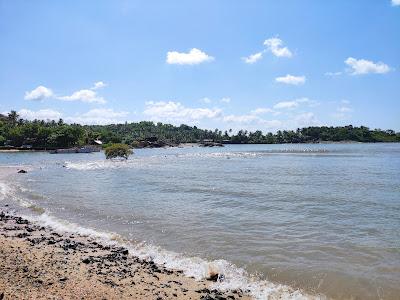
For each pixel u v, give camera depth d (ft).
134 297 39.27
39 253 54.34
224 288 43.21
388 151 513.04
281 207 94.58
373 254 55.16
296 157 379.14
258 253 56.03
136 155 451.94
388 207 94.53
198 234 67.10
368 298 40.68
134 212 87.76
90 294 38.99
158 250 58.13
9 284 39.78
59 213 87.40
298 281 45.34
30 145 636.89
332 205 97.71
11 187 136.05
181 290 42.04
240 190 127.34
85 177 174.40
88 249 58.08
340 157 373.40
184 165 261.65
